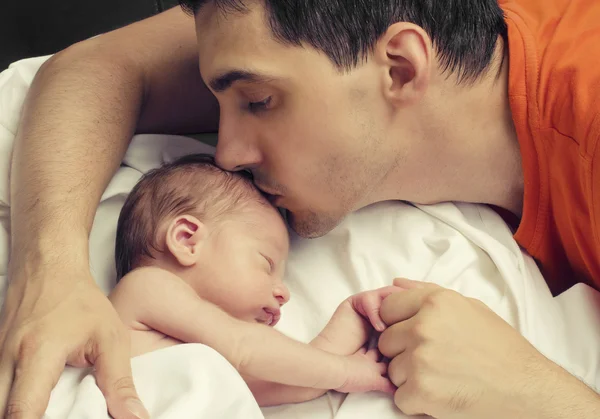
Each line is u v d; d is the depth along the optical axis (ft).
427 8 3.16
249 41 2.95
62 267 2.92
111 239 3.65
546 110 3.31
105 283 3.52
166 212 3.34
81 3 6.32
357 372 3.00
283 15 2.91
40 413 2.38
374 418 2.98
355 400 3.04
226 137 3.29
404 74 3.19
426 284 3.34
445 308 3.02
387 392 3.08
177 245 3.23
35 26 6.27
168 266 3.27
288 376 2.85
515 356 2.94
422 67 3.12
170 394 2.60
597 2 3.57
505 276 3.55
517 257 3.70
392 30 3.07
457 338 2.94
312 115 3.12
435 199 3.83
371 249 3.74
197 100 4.18
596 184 3.12
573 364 3.33
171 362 2.65
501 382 2.87
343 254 3.73
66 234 3.08
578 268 3.72
